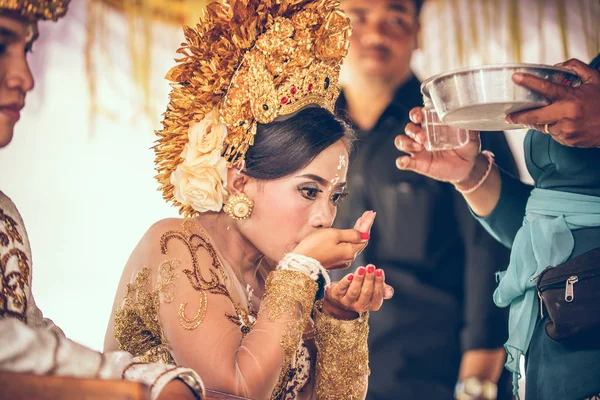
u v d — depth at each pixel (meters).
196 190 2.70
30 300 2.11
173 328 2.49
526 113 2.88
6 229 2.08
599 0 5.43
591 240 3.09
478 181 3.51
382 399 4.71
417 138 3.49
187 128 2.75
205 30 2.75
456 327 4.80
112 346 2.61
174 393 1.89
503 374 4.76
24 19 2.19
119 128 4.93
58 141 4.82
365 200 4.99
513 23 5.41
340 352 2.77
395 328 4.79
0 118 2.15
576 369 2.95
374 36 5.17
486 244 4.86
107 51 4.96
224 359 2.44
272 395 2.70
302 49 2.75
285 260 2.64
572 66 2.97
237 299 2.63
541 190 3.25
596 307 2.91
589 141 2.92
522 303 3.19
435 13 5.29
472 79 2.82
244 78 2.72
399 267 4.88
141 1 5.03
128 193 4.87
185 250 2.59
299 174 2.68
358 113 5.13
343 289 2.75
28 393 1.67
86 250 4.76
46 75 4.85
